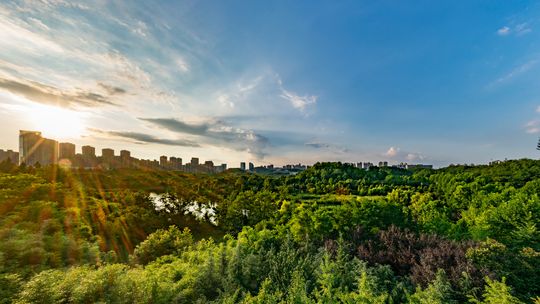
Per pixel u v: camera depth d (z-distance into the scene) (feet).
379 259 39.91
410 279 33.53
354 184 353.10
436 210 92.94
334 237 56.70
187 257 57.06
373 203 63.05
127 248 111.14
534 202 62.49
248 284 36.24
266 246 51.80
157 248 68.64
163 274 42.11
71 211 104.53
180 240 72.38
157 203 215.51
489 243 34.55
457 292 27.78
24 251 45.80
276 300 27.43
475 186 166.20
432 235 46.29
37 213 86.94
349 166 483.51
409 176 402.72
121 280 33.63
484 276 29.17
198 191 287.28
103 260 58.18
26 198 123.34
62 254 52.49
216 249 52.85
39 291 28.60
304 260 37.88
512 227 59.26
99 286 30.91
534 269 31.50
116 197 217.15
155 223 158.92
